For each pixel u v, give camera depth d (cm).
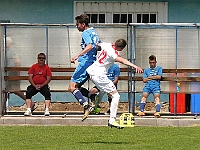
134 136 1873
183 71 2377
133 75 2359
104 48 1753
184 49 2381
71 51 2397
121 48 1767
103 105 2603
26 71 2384
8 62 2384
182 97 2448
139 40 2369
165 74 2389
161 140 1783
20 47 2392
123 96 2620
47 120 2183
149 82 2316
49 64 2403
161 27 2367
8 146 1662
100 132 1969
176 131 1992
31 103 2358
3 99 2352
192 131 1991
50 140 1783
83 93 2108
